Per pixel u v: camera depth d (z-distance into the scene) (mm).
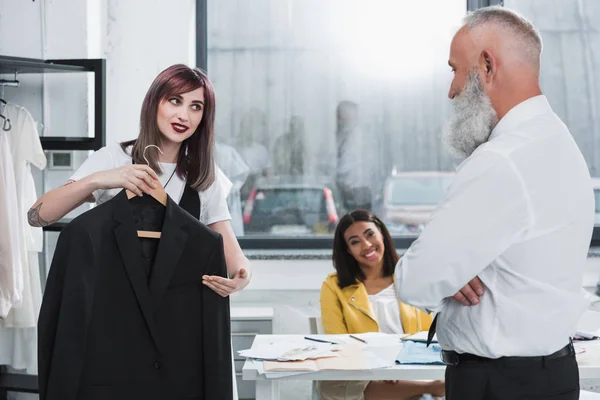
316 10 4270
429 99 4289
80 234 1890
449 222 1660
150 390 1927
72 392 1828
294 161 4301
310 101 4289
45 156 3727
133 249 1933
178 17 4148
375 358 2436
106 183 1957
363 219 3328
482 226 1636
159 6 4133
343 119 4285
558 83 4242
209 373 1954
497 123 1758
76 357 1837
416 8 4270
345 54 4281
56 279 1877
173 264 1947
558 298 1666
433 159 4285
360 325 3238
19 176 3490
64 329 1836
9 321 3490
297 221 4305
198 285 1981
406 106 4285
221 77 4281
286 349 2535
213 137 2283
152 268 1960
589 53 4227
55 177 3824
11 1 3789
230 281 1964
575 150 1718
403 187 4297
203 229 1998
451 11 4266
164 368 1938
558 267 1665
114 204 1950
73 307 1850
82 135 3779
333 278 3391
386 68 4281
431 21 4270
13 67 3375
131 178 1960
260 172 4301
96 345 1896
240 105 4285
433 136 4281
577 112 4242
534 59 1726
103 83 3564
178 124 2172
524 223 1636
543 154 1652
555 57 4234
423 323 3287
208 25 4270
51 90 3781
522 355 1682
